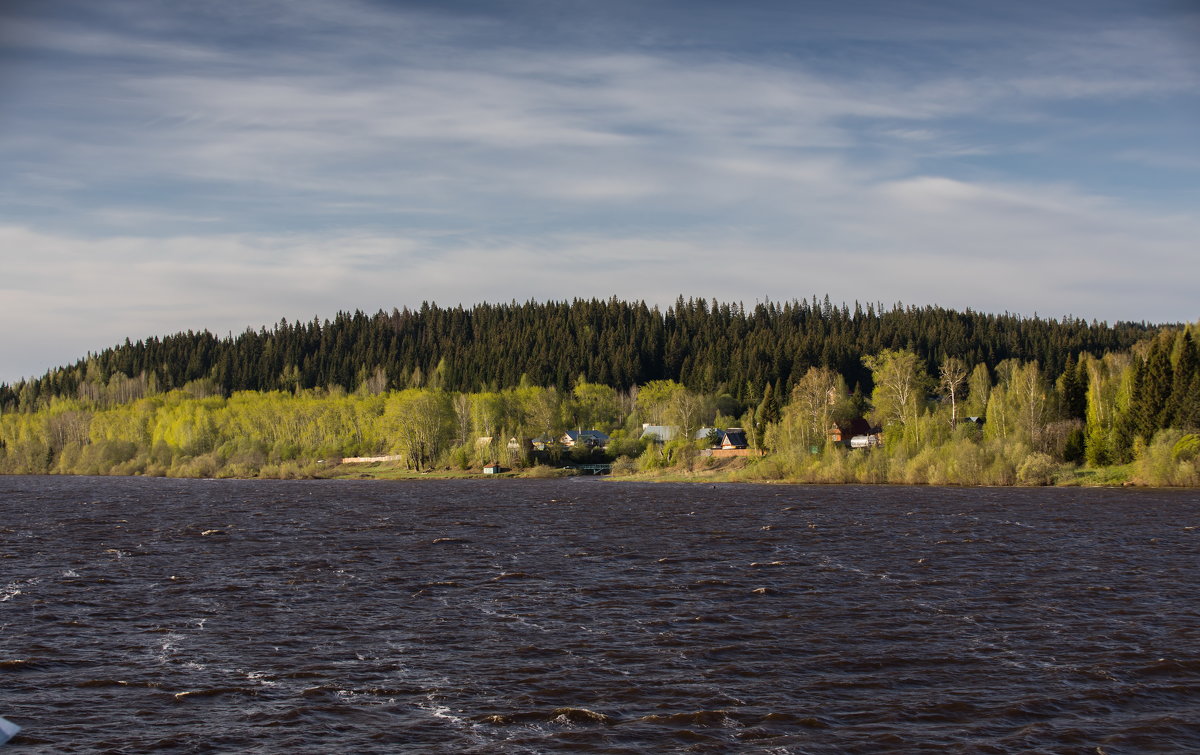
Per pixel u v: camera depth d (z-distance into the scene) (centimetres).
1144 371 10681
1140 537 5784
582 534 6319
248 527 6912
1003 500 8562
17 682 2992
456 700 2814
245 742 2522
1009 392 11719
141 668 3133
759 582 4444
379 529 6725
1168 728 2545
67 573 4806
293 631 3584
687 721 2634
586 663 3153
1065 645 3300
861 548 5488
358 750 2462
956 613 3778
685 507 8388
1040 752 2411
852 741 2489
